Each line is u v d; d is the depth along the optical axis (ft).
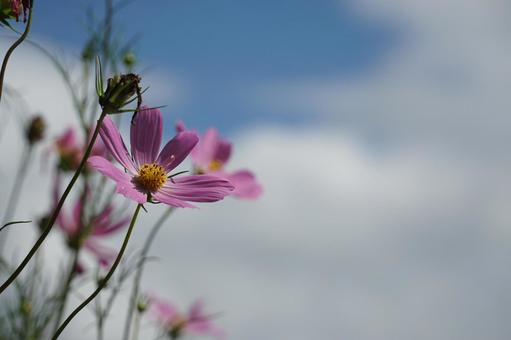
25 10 1.91
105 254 2.75
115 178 1.96
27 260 1.73
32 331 2.61
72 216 2.75
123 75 1.87
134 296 2.57
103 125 2.01
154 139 2.09
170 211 2.60
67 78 2.61
